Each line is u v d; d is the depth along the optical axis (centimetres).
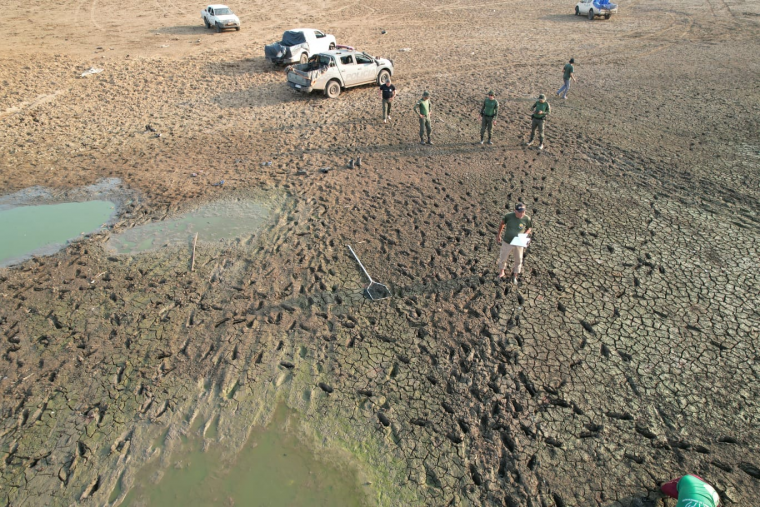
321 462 495
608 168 1073
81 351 630
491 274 747
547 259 773
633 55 2056
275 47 1903
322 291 725
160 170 1150
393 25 2795
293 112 1523
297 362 608
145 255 823
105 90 1683
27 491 476
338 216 924
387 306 691
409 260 787
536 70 1888
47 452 510
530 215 898
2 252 832
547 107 1125
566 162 1112
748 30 2388
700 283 709
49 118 1462
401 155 1192
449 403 548
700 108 1405
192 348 631
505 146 1216
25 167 1170
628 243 806
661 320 646
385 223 896
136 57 2023
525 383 567
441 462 489
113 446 515
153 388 577
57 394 572
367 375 586
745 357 585
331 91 1639
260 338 644
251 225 906
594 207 917
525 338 627
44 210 974
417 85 1753
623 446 495
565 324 646
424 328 650
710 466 471
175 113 1521
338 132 1358
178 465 497
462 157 1165
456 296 705
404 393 562
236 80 1816
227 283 750
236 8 3092
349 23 2825
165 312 695
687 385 554
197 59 2033
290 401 559
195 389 576
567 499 452
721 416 518
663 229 839
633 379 565
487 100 1164
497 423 523
